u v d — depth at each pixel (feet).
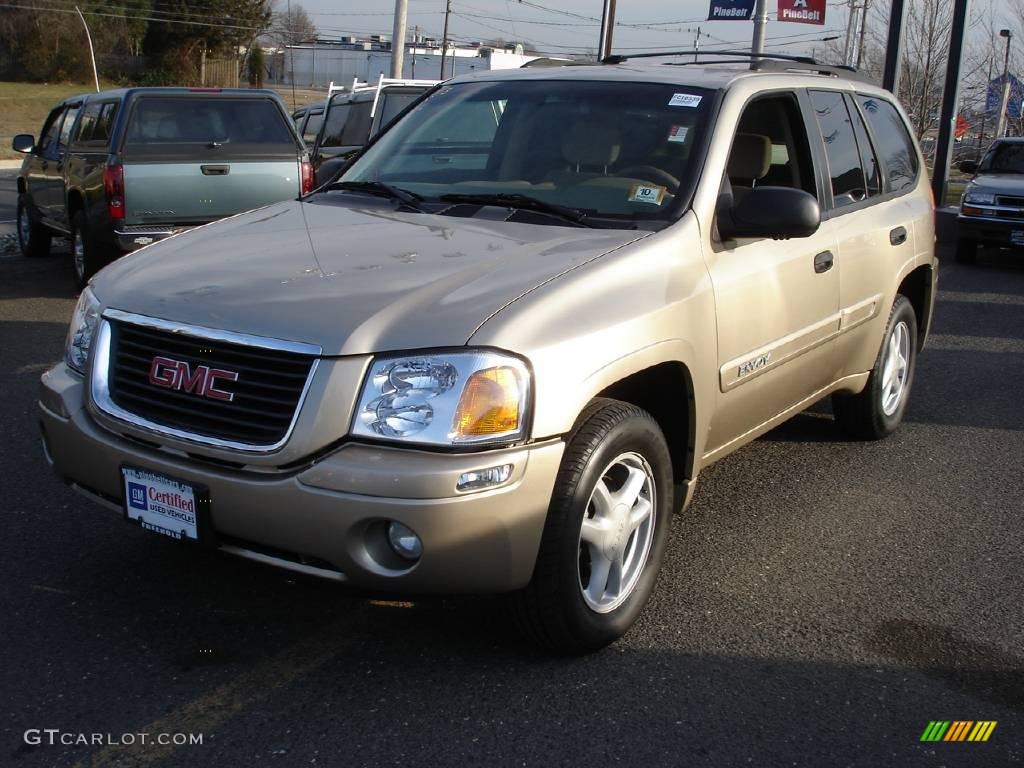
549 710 10.45
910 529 15.69
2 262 39.70
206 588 12.80
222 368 10.35
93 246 31.40
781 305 14.15
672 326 11.71
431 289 10.68
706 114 13.89
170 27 241.14
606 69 15.61
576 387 10.32
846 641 12.18
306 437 9.79
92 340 11.53
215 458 10.21
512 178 14.12
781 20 75.46
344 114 51.90
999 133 97.45
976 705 10.92
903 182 19.40
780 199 12.66
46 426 11.79
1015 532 15.70
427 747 9.78
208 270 11.67
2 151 138.21
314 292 10.72
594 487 10.73
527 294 10.61
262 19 247.91
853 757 9.91
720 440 13.79
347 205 14.34
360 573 9.78
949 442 20.10
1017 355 28.35
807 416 21.45
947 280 43.04
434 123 15.80
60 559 13.50
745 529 15.48
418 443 9.67
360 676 10.96
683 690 10.94
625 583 11.80
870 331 17.62
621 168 13.57
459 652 11.49
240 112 31.99
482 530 9.79
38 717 10.07
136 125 30.40
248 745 9.74
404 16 69.26
